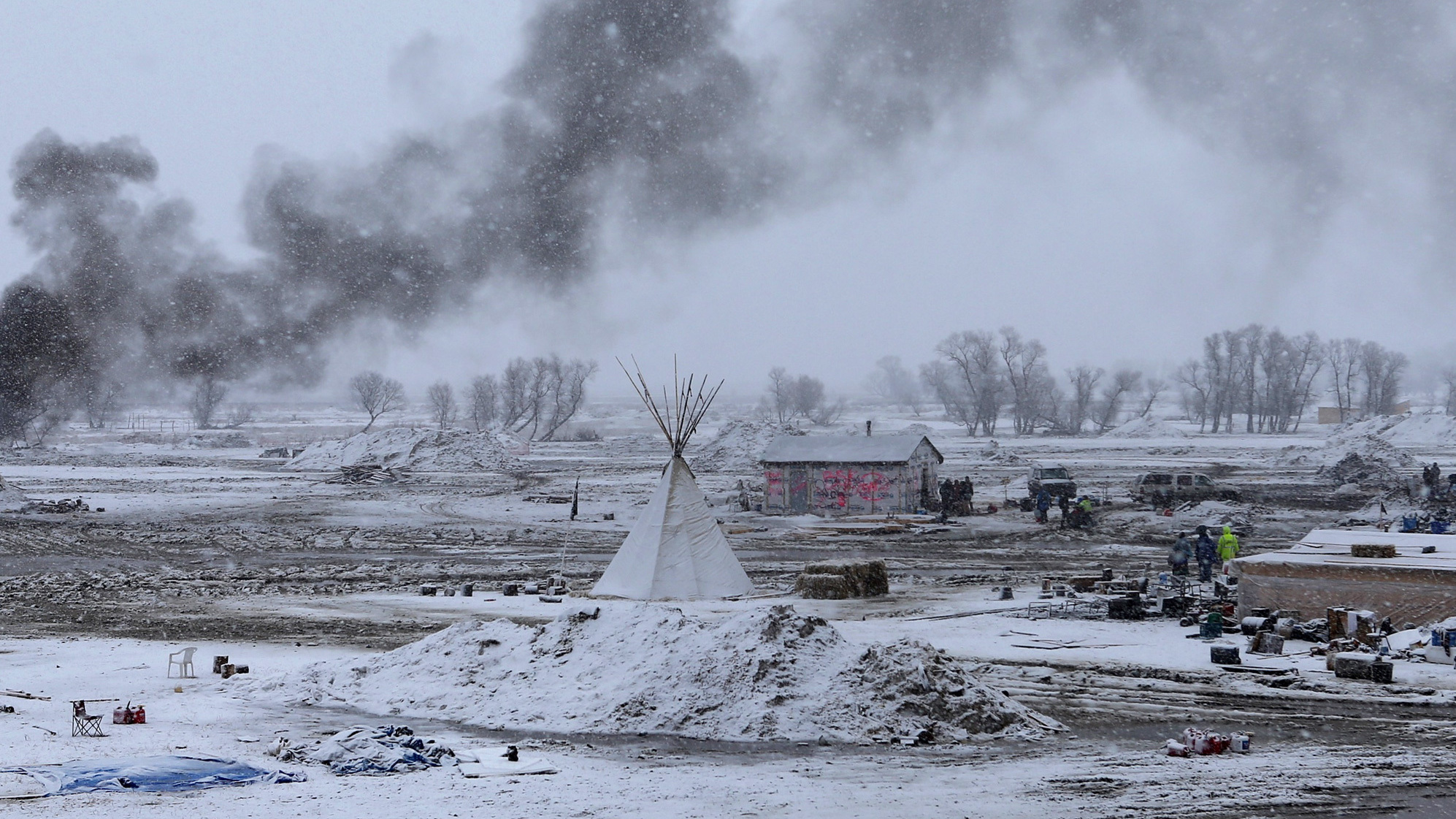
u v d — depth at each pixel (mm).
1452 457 110500
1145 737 17672
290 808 12906
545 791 13922
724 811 12992
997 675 23031
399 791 13906
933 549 52844
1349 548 33375
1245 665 24219
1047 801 13445
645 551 34500
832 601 35000
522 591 38281
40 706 19891
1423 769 15211
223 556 51219
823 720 17797
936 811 12992
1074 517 62031
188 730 17922
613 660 20422
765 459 69562
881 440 70188
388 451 114562
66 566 46938
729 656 19125
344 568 46344
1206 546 38844
